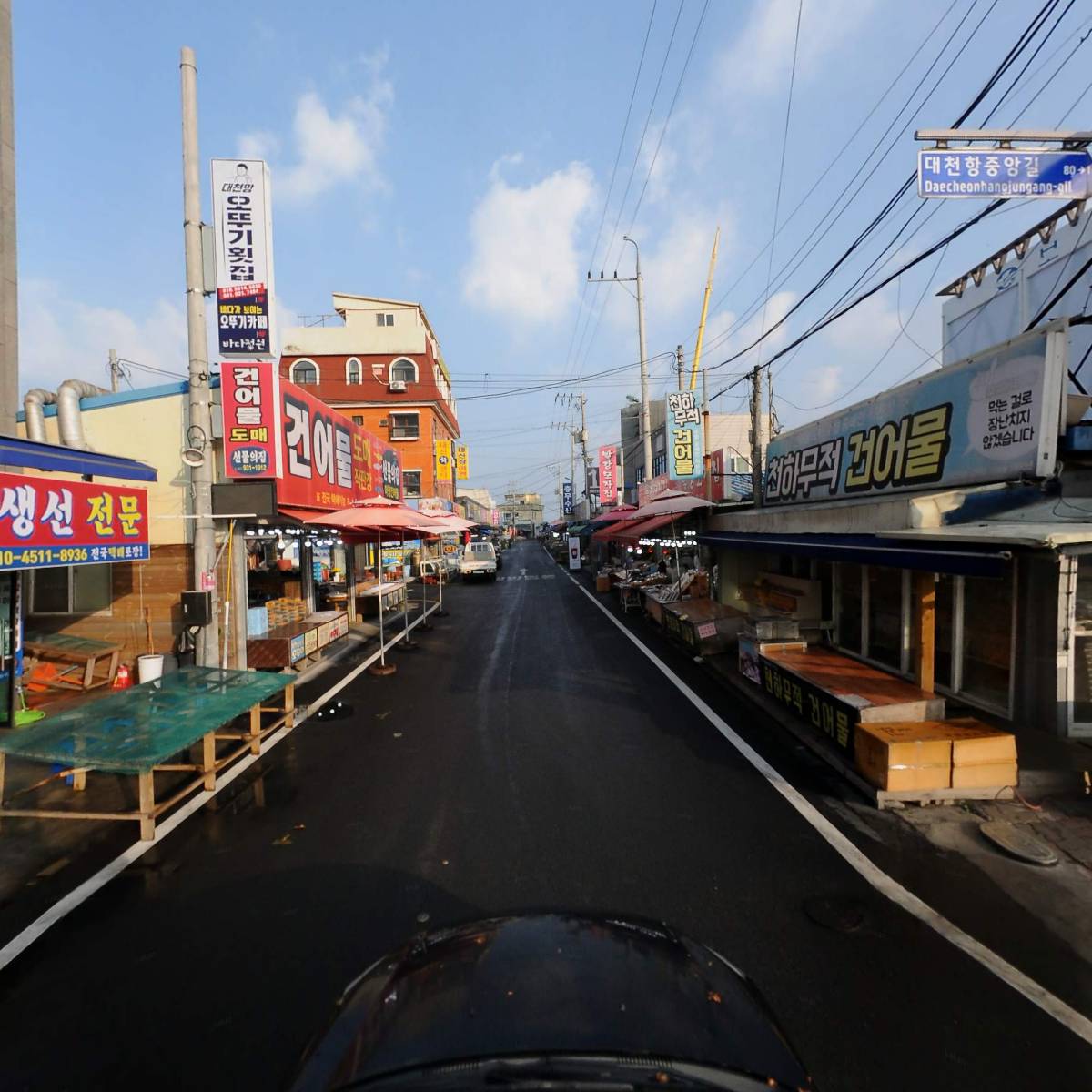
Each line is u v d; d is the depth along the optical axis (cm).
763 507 1297
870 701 598
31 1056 284
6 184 1105
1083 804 501
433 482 3709
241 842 487
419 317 3994
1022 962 333
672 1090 167
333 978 330
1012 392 614
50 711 819
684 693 912
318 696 943
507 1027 188
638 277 2517
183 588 997
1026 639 577
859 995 311
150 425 1001
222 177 886
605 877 425
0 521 650
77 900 409
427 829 504
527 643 1357
